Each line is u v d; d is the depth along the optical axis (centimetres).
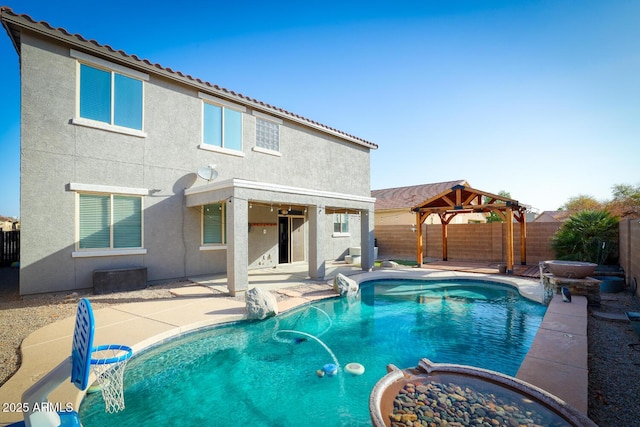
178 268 1247
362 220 1614
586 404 388
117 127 1086
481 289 1293
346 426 435
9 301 901
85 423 425
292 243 1859
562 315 760
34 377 465
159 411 464
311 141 1798
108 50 1040
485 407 382
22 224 920
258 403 491
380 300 1126
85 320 264
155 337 642
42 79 947
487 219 3083
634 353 593
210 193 1134
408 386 438
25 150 918
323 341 745
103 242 1069
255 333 784
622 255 1260
